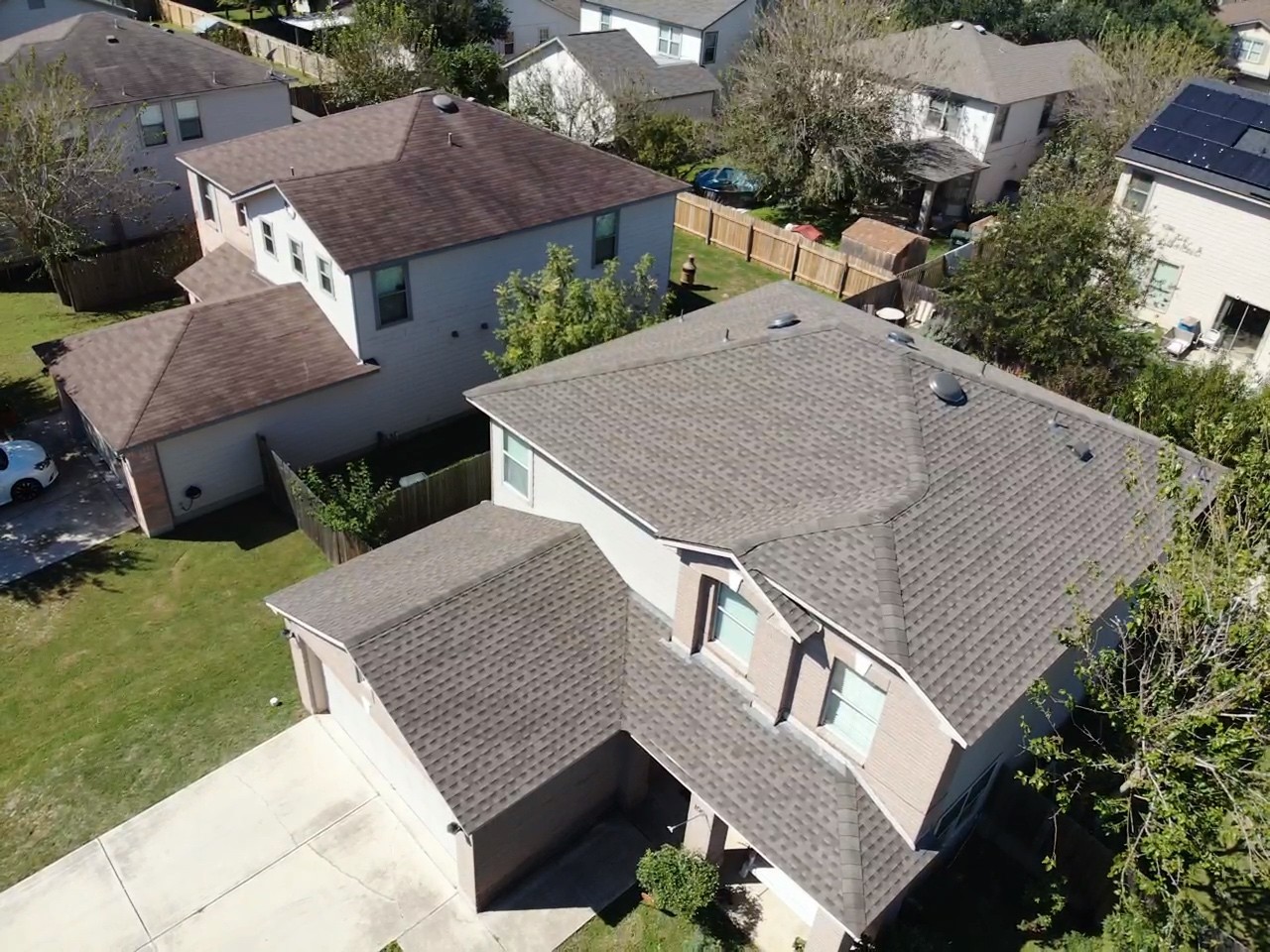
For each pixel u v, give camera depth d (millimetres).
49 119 28625
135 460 20422
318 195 23234
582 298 22203
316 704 17391
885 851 12609
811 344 16219
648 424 15828
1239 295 29281
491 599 15398
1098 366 24812
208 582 20375
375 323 23422
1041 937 14219
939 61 41875
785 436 14906
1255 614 11773
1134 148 30484
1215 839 12938
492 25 56812
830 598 12078
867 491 13672
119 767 16297
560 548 16484
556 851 15297
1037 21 58031
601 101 41938
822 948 13156
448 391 26125
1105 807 12984
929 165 40250
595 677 14914
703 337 18594
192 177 28250
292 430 23000
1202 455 15844
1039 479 14562
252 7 67750
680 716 14375
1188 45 43000
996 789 15328
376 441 25078
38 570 20406
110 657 18406
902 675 11320
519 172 26766
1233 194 28219
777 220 41812
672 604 15492
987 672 11727
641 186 28531
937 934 14094
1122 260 25141
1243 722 12594
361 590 16250
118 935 13867
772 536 12898
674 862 14117
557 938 14109
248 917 14180
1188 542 12289
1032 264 24938
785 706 13859
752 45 46844
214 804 15766
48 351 23047
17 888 14398
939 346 20656
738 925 14289
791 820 12875
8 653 18406
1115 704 12914
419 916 14305
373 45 44594
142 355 22156
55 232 29547
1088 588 13273
